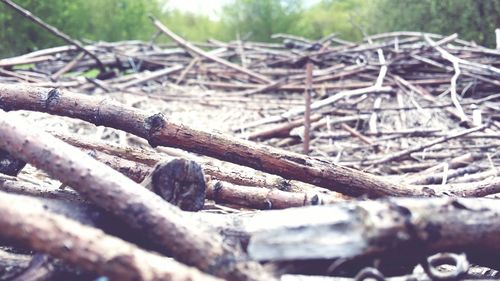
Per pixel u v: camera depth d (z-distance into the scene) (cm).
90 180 62
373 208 55
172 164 69
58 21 580
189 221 59
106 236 51
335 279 73
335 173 86
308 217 55
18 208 50
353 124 208
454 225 56
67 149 65
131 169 85
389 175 148
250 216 64
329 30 848
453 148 169
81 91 251
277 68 335
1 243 63
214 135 85
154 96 251
